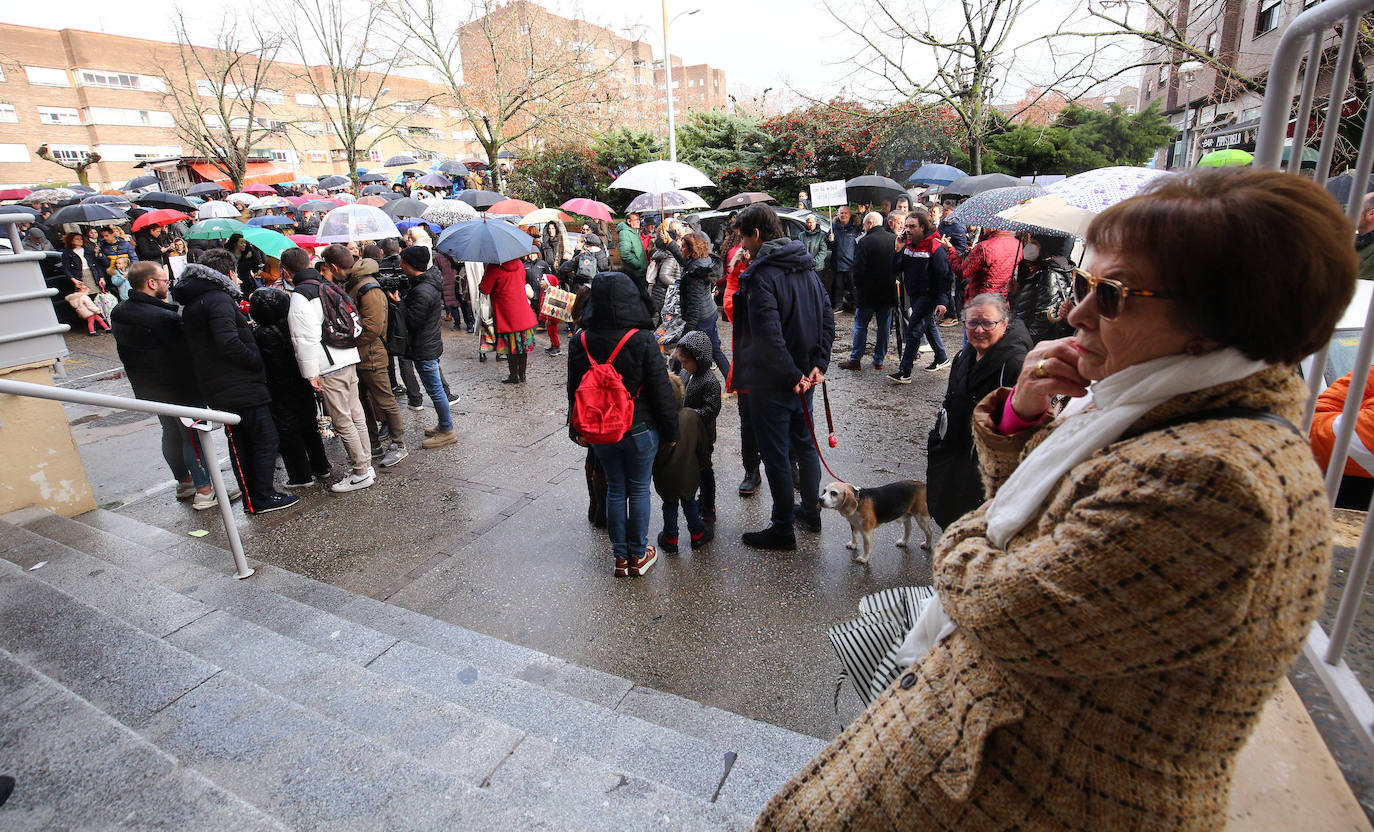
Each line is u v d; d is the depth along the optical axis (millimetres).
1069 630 747
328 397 5066
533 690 2895
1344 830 1182
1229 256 708
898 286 7453
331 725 2324
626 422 3527
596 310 3582
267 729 2305
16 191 20484
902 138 14688
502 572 4098
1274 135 1417
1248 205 713
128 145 48938
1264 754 1329
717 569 3986
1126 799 791
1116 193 3504
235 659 2949
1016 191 5254
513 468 5602
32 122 45094
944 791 877
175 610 3328
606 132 19484
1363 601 1628
